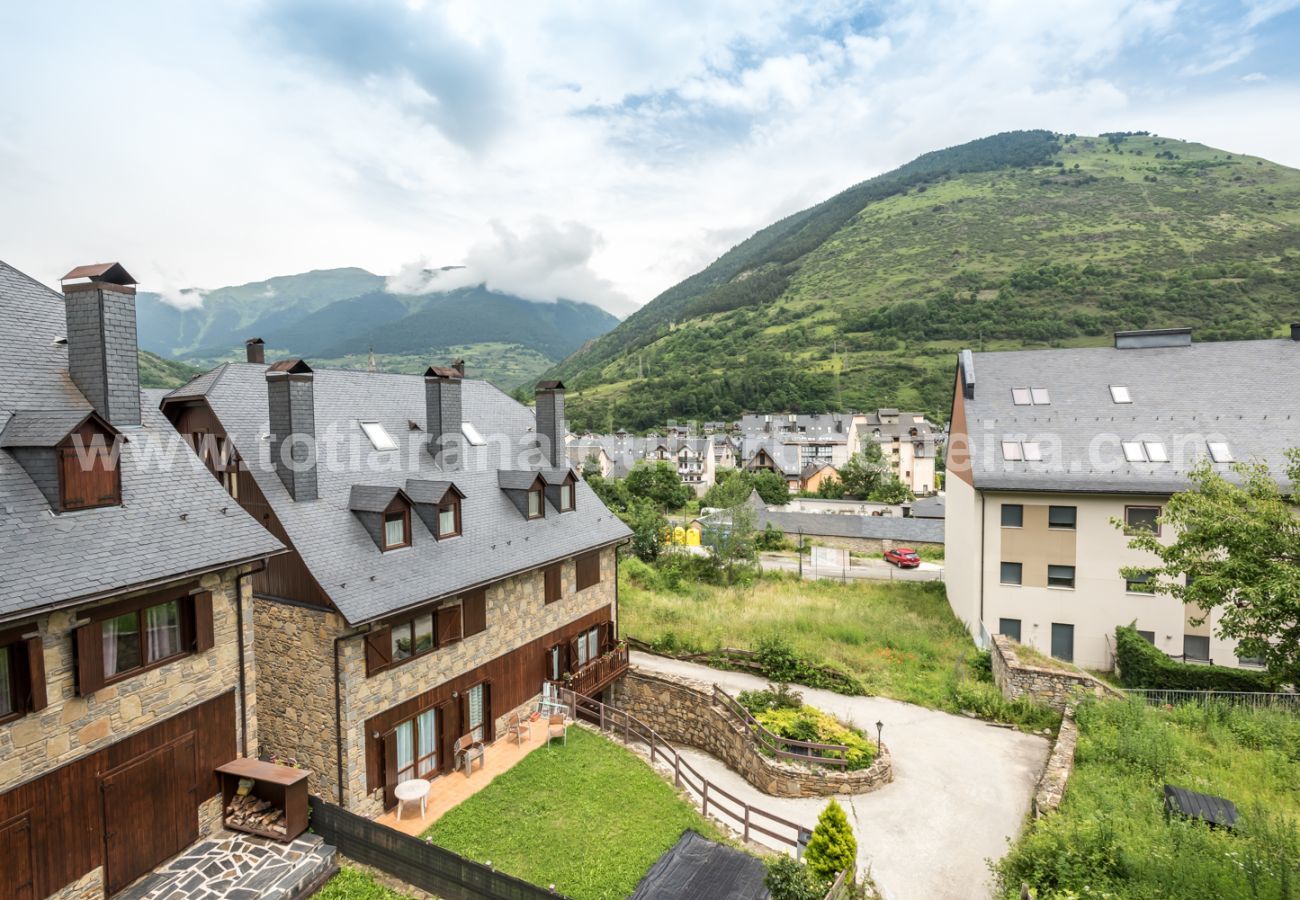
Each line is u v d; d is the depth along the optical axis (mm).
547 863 13812
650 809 16078
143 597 11344
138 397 13141
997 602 28672
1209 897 9969
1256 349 29828
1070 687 21688
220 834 12680
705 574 39250
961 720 22188
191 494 13086
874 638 29031
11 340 12461
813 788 17875
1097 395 30312
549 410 25156
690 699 22375
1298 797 15203
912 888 13875
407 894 11930
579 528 23656
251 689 13492
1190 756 17391
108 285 12453
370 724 15508
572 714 21047
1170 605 26656
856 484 82438
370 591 15539
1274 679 13484
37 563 10031
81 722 10508
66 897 10273
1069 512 27797
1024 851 12641
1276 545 13477
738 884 13367
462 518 19797
